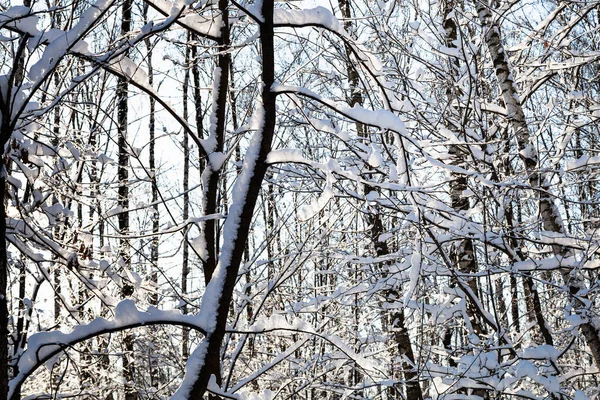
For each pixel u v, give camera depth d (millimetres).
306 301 6633
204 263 4855
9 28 3293
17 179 4316
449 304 7184
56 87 5211
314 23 4148
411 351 7398
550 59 7375
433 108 6879
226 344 5527
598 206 6871
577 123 6695
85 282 4832
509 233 6320
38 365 3305
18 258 5059
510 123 6805
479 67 6879
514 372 6137
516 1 6684
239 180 3816
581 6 7004
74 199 5098
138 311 3377
